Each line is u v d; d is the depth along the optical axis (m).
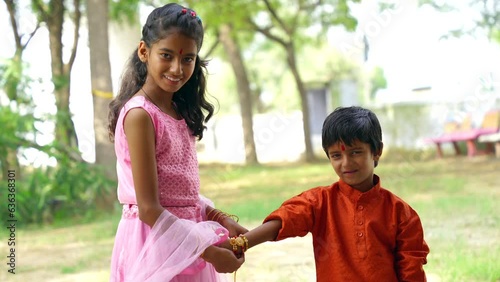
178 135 3.21
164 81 3.07
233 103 33.97
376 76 28.98
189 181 3.22
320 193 3.23
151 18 3.11
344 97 29.30
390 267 3.13
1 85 10.66
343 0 18.55
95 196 11.03
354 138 3.04
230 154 24.62
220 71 33.34
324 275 3.18
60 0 13.21
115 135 3.18
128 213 3.18
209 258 3.02
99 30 10.79
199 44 3.12
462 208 8.80
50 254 7.50
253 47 30.52
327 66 29.31
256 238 3.10
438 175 13.80
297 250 6.96
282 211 3.15
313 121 30.20
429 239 6.79
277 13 20.88
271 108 32.19
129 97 3.22
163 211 3.02
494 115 17.84
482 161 16.44
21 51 12.77
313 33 23.12
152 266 3.00
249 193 12.85
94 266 6.69
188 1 17.58
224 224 3.37
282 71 31.42
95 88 10.87
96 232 8.89
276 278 5.68
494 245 6.32
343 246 3.14
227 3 18.02
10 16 13.36
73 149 10.99
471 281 5.16
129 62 3.28
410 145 21.08
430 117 20.78
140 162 3.01
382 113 21.66
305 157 21.59
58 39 13.16
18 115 10.33
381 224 3.13
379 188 3.17
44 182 10.41
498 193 10.33
